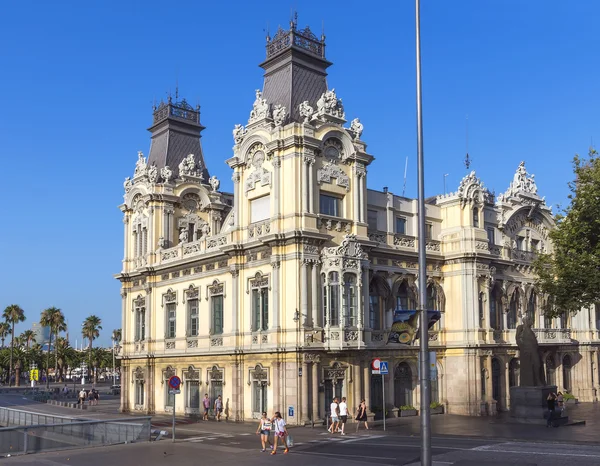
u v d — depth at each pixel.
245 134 51.91
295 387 45.41
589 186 44.44
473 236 56.62
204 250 55.62
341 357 47.75
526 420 46.03
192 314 57.12
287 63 52.88
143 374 61.62
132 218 65.62
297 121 50.41
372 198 53.47
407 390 53.62
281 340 46.72
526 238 64.94
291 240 46.75
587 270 43.88
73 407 71.31
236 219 51.94
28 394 93.62
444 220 58.50
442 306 56.88
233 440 39.22
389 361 51.78
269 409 47.25
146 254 62.78
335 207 49.78
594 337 68.12
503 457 29.61
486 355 56.03
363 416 42.97
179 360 57.41
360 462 29.16
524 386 46.84
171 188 63.25
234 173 52.38
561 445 34.03
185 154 67.69
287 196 47.69
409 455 31.00
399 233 55.25
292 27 52.78
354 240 48.22
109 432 37.53
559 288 45.66
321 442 37.03
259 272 49.34
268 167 49.69
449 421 48.44
